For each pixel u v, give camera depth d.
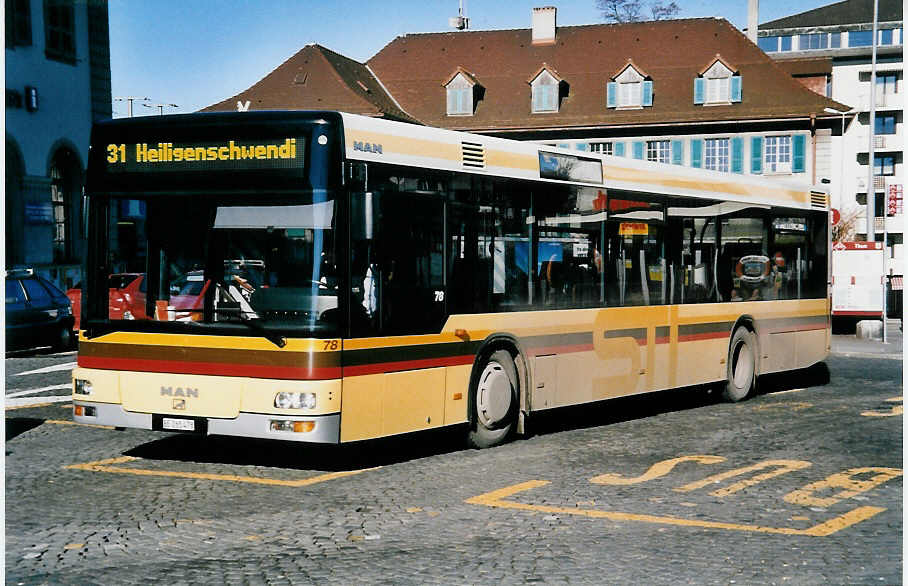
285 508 8.31
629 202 13.50
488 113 64.19
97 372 9.84
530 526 7.77
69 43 32.19
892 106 88.38
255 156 9.44
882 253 31.44
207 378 9.42
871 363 23.02
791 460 10.63
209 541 7.26
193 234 9.55
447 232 10.62
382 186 9.81
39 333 21.89
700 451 11.16
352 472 9.87
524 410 11.73
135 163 9.78
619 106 62.56
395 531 7.59
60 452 10.79
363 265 9.57
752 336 16.23
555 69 64.94
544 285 12.02
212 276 9.50
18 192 29.89
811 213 17.92
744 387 15.99
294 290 9.29
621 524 7.85
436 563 6.73
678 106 61.66
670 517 8.08
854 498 8.83
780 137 60.03
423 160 10.32
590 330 12.73
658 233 14.09
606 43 65.25
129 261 9.77
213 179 9.52
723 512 8.27
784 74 61.09
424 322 10.30
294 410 9.16
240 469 9.97
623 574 6.49
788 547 7.20
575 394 12.51
